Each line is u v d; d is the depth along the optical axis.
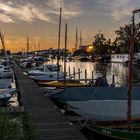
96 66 88.56
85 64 99.56
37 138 11.05
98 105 15.79
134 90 16.27
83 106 15.98
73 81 32.75
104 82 26.20
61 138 12.20
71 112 16.34
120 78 51.75
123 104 15.72
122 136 13.38
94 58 119.06
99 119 15.66
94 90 16.61
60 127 13.88
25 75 44.84
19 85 31.47
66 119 15.44
